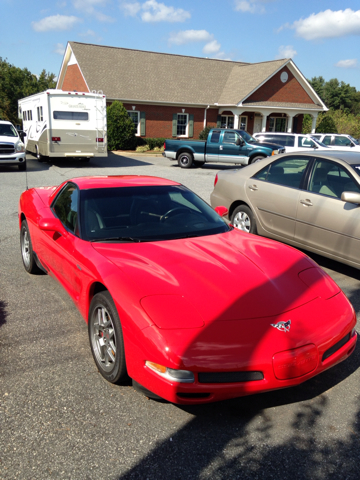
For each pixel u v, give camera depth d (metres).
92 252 3.20
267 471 2.18
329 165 5.38
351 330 2.84
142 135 27.89
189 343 2.34
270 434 2.45
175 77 30.05
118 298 2.63
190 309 2.52
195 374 2.31
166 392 2.35
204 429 2.48
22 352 3.32
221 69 32.78
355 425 2.54
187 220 3.81
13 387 2.86
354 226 4.82
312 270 3.20
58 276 3.93
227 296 2.65
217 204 7.13
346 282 5.08
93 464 2.21
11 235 6.95
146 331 2.42
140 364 2.47
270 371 2.36
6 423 2.50
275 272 3.03
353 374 3.08
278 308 2.63
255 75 30.00
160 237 3.49
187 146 18.39
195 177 15.13
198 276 2.84
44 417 2.56
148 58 30.62
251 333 2.43
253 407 2.70
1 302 4.28
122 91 27.02
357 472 2.18
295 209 5.59
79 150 16.94
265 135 19.50
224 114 30.27
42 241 4.25
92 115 16.83
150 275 2.81
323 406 2.71
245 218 6.56
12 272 5.20
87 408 2.65
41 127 17.33
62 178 13.97
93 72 27.41
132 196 3.92
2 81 37.88
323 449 2.34
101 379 2.97
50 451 2.29
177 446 2.34
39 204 4.71
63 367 3.12
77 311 4.09
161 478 2.12
